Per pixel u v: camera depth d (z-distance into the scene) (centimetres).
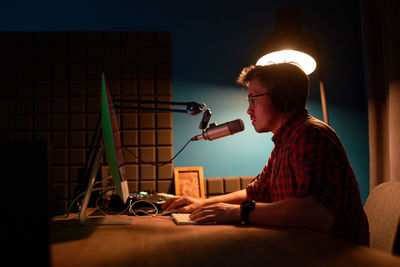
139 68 239
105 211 145
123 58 238
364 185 246
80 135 230
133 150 232
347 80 254
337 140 98
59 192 224
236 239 65
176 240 66
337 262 47
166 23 248
